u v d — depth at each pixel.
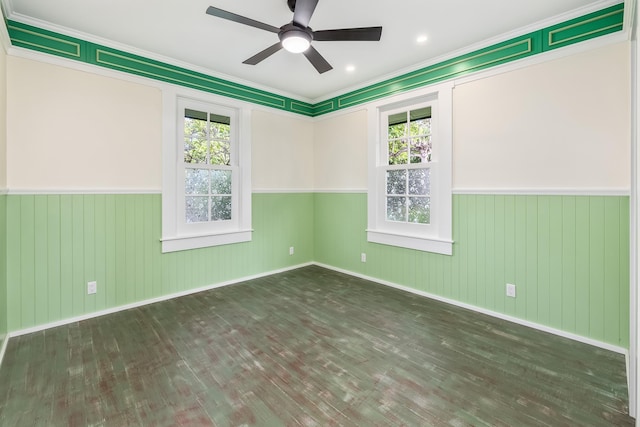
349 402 1.78
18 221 2.56
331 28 2.69
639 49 1.36
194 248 3.64
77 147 2.82
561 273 2.57
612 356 2.26
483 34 2.80
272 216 4.41
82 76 2.83
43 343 2.45
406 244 3.65
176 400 1.80
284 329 2.72
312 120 4.84
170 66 3.36
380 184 3.96
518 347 2.39
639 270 1.35
